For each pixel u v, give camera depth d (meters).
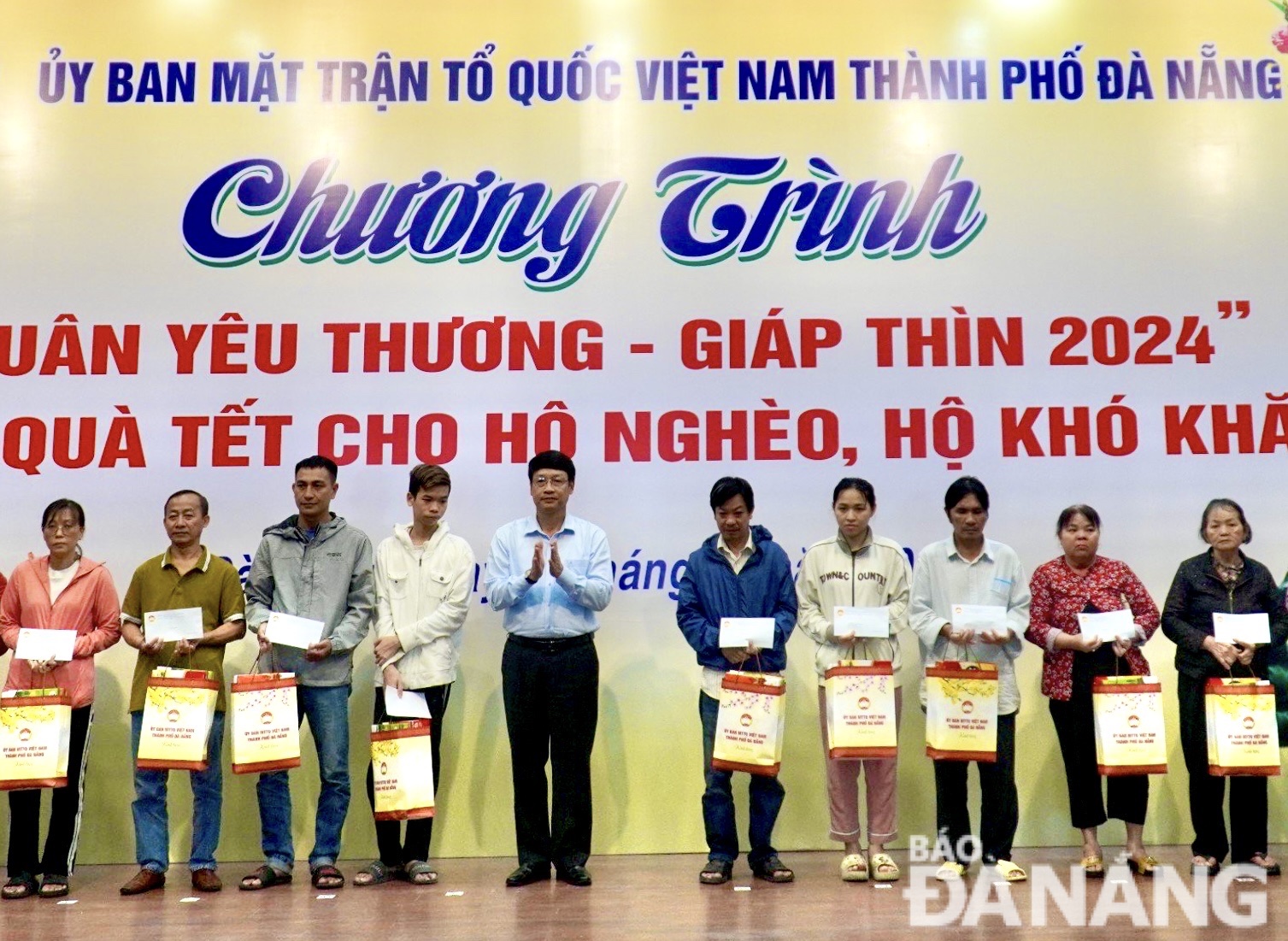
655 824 5.08
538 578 4.30
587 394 5.26
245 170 5.37
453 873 4.67
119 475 5.17
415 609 4.61
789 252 5.35
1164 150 5.42
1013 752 4.46
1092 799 4.42
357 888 4.38
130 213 5.32
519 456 5.22
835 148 5.42
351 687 4.78
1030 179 5.40
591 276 5.32
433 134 5.41
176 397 5.21
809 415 5.25
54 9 5.44
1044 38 5.50
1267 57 5.49
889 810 4.43
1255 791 4.48
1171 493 5.22
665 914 3.91
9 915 4.02
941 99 5.45
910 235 5.36
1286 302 5.33
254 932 3.72
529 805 4.46
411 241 5.34
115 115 5.38
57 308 5.25
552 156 5.40
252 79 5.43
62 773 4.27
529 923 3.80
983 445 5.24
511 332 5.29
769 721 4.27
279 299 5.29
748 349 5.29
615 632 5.16
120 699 5.08
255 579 4.61
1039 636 4.50
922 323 5.31
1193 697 4.52
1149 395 5.27
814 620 4.53
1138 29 5.51
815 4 5.50
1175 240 5.36
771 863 4.42
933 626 4.43
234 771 4.25
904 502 5.21
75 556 4.70
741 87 5.45
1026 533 5.20
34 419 5.18
